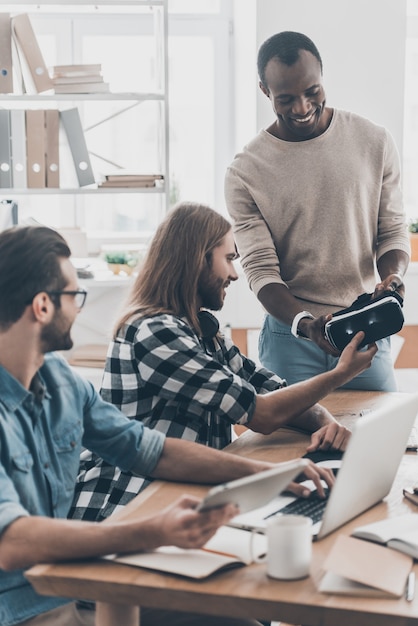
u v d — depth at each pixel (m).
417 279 4.31
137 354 1.96
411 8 4.65
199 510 1.29
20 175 3.92
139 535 1.33
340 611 1.21
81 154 3.97
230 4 4.62
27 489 1.53
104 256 4.25
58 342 1.53
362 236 2.75
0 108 4.25
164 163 3.99
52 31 4.47
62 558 1.34
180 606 1.27
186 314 2.05
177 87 4.66
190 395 1.95
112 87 4.52
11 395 1.53
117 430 1.74
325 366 2.71
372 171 2.73
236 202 2.81
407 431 1.63
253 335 4.31
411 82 4.71
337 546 1.36
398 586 1.26
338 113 2.74
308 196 2.70
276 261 2.75
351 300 2.76
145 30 4.52
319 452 1.95
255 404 1.99
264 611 1.24
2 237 1.49
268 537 1.31
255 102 4.16
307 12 4.13
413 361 4.50
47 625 1.52
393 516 1.56
